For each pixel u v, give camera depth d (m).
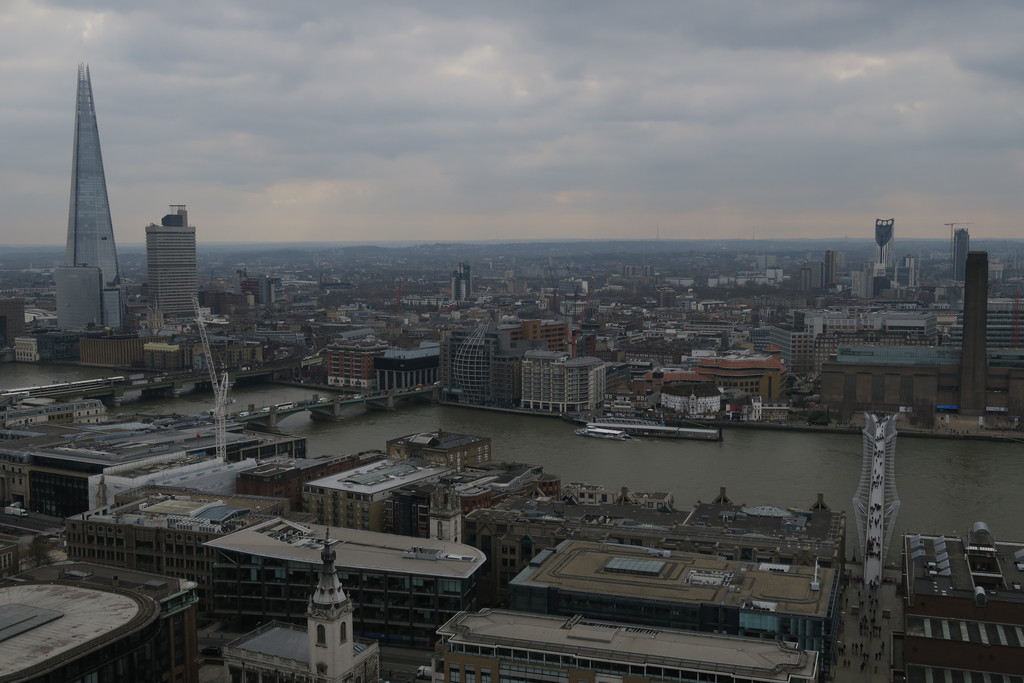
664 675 184.50
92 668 175.50
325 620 189.00
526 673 192.50
